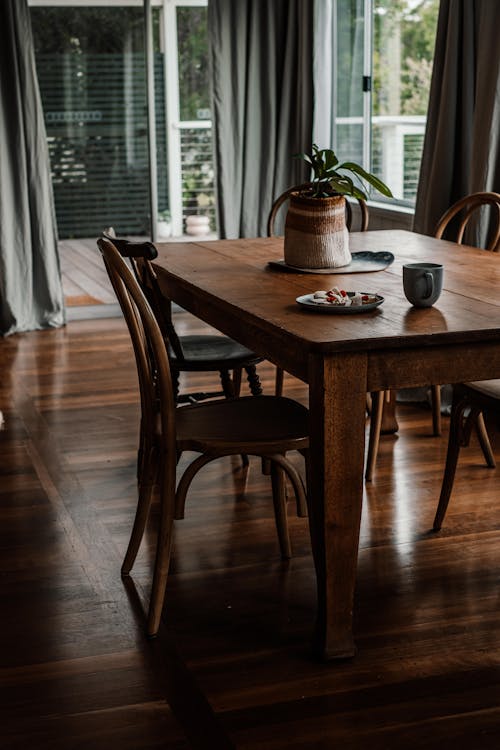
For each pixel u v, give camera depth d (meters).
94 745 1.83
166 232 6.08
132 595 2.43
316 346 1.93
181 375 4.50
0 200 5.27
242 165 5.86
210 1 5.59
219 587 2.47
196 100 5.93
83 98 5.75
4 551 2.68
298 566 2.58
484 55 3.79
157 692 2.00
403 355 2.02
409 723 1.88
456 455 2.71
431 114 4.20
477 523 2.83
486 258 3.00
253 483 3.20
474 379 2.09
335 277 2.72
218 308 2.59
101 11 5.66
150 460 2.43
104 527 2.84
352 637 2.12
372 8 5.32
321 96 5.72
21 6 5.15
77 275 5.92
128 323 2.32
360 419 2.01
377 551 2.65
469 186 4.01
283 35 5.76
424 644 2.17
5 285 5.34
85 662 2.12
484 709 1.93
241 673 2.07
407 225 4.93
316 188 2.82
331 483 2.02
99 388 4.30
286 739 1.84
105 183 5.91
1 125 5.21
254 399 2.61
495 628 2.24
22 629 2.26
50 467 3.34
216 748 1.81
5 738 1.86
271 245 3.40
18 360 4.84
